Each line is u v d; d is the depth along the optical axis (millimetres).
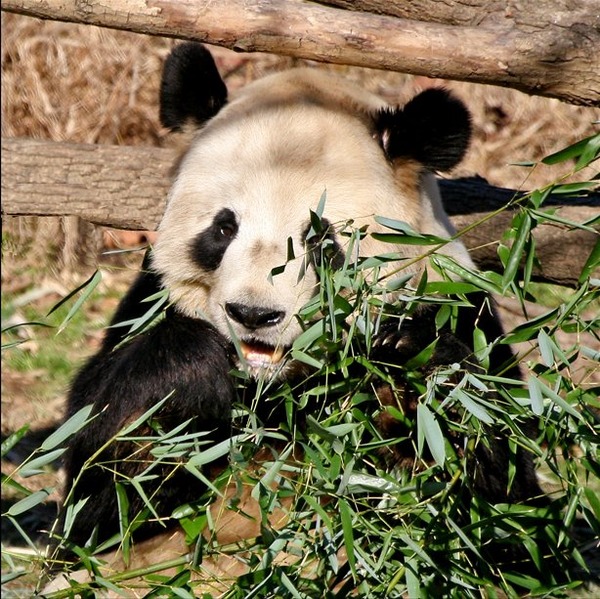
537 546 8227
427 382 7762
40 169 12219
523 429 9117
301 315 7891
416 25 8281
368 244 8812
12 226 18719
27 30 19359
